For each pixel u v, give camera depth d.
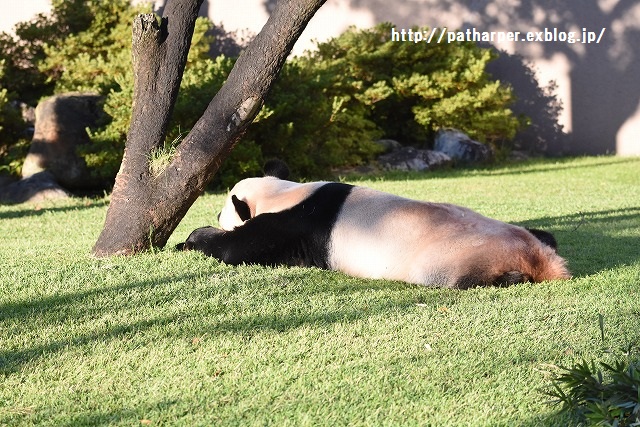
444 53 36.25
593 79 38.53
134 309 10.80
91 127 28.31
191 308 10.83
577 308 10.79
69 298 11.37
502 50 39.16
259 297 11.30
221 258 13.39
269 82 13.25
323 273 12.58
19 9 39.91
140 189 13.65
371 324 10.09
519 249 11.95
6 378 8.51
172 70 13.64
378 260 12.34
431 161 33.94
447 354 9.05
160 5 38.34
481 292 11.55
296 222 12.95
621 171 31.73
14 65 35.50
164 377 8.46
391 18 38.75
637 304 11.05
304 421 7.35
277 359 8.92
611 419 6.80
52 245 16.53
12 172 28.89
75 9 35.19
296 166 29.19
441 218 12.30
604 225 18.34
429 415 7.53
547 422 7.40
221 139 13.44
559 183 28.23
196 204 23.23
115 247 13.77
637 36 37.81
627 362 8.62
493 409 7.66
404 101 36.50
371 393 7.98
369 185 27.86
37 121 28.38
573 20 38.41
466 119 36.47
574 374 7.32
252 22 38.78
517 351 9.13
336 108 29.69
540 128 39.34
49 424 7.40
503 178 30.11
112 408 7.73
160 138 13.73
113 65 31.30
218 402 7.81
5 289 11.89
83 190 28.50
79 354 9.15
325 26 39.34
